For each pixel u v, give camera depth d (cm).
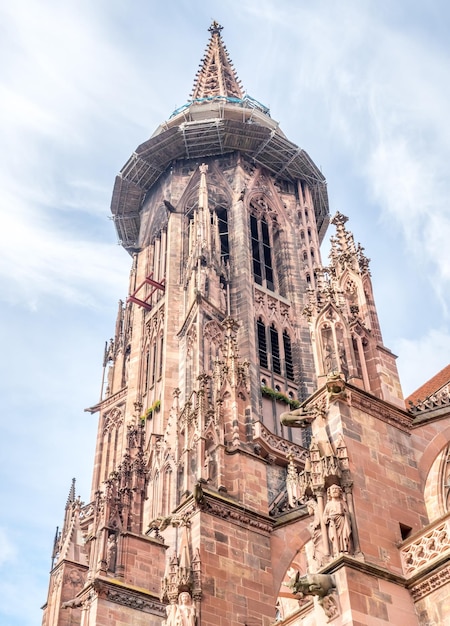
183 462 5056
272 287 8475
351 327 3991
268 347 7638
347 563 2994
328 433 3475
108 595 5006
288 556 4606
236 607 4203
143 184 9812
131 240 10356
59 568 6519
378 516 3259
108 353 9431
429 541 3156
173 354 7488
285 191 9588
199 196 8450
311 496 3328
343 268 4494
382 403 3666
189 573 4159
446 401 3991
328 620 2934
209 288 7219
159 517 5541
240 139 9338
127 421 7900
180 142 9356
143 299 8881
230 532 4494
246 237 8356
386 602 2992
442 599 3002
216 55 11994
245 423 5300
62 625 6150
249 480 4894
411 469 3556
